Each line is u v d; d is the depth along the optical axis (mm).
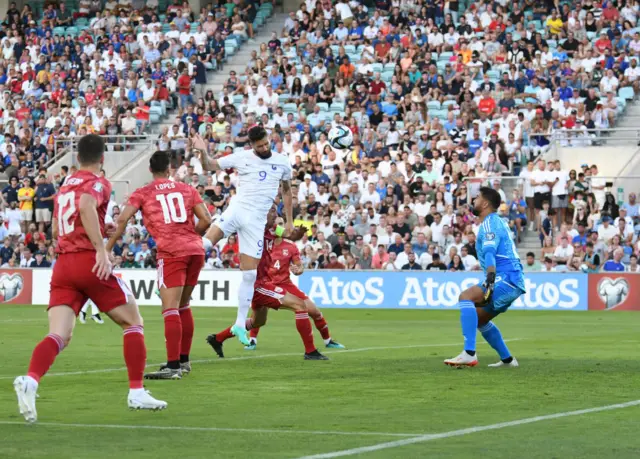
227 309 62469
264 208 30281
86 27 97938
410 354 31844
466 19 83000
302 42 86625
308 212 68000
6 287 69375
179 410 19484
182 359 26000
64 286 18344
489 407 19797
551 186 64875
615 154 69125
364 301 63094
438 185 67188
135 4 99875
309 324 29891
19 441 16016
